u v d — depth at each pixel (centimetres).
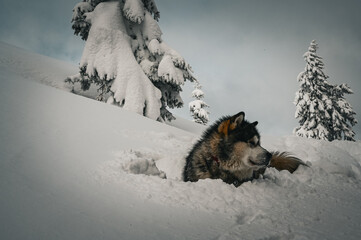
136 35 1856
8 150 310
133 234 174
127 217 200
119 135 623
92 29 1638
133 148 527
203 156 398
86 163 336
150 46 1775
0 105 555
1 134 375
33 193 208
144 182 297
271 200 285
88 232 166
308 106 2244
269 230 204
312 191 338
